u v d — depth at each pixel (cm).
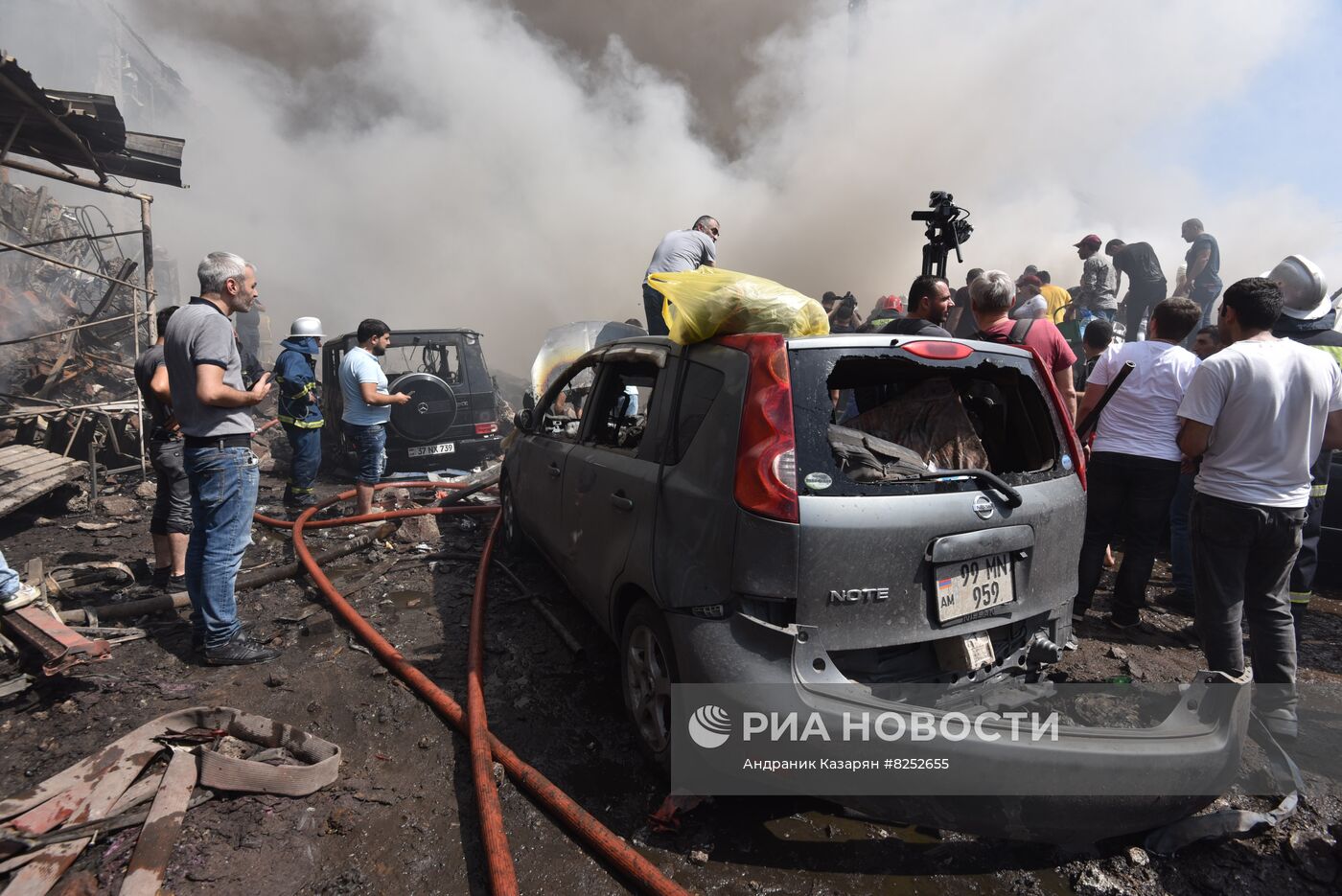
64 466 623
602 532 296
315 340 646
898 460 230
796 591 202
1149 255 854
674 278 259
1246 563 283
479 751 252
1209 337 438
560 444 378
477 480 716
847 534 202
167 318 432
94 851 211
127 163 775
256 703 306
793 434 207
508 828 231
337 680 328
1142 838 227
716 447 224
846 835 231
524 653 355
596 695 316
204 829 223
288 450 938
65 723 285
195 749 248
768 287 238
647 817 237
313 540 550
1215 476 278
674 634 227
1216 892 208
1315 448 269
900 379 290
